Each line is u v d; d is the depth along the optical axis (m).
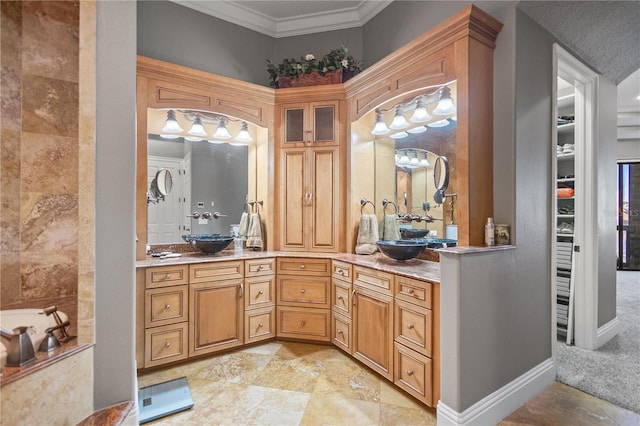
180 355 2.41
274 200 3.14
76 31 1.61
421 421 1.79
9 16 1.43
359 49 3.31
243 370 2.36
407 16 2.76
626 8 2.14
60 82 1.57
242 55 3.31
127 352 1.31
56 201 1.58
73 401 1.16
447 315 1.68
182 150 3.08
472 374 1.69
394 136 2.96
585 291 2.71
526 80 2.01
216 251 2.80
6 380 0.96
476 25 1.90
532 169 2.05
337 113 2.99
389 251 2.36
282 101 3.11
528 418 1.82
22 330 1.06
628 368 2.36
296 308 2.82
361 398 2.00
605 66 2.71
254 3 3.15
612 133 2.96
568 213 3.27
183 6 3.00
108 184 1.28
